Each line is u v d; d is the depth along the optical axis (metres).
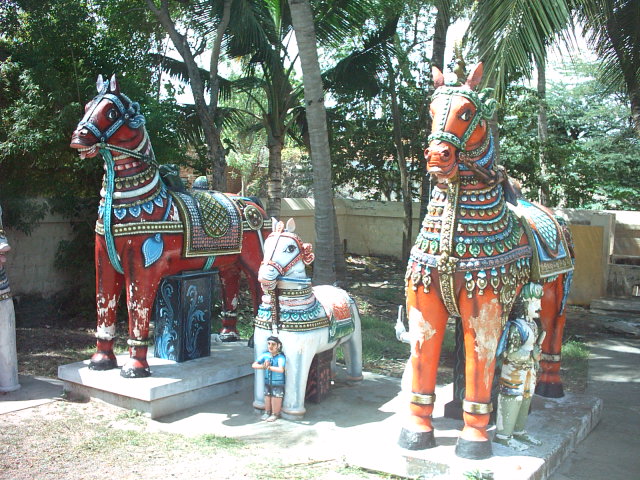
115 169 4.95
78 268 8.79
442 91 3.53
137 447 4.21
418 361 3.80
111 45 8.94
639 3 8.20
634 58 8.89
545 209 4.64
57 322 8.14
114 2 10.07
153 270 5.02
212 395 5.33
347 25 10.73
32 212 8.10
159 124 8.58
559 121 19.92
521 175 14.38
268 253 4.72
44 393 5.35
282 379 4.80
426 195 13.49
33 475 3.73
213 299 8.98
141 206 4.98
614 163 18.33
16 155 8.28
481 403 3.65
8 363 5.32
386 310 10.10
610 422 5.05
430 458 3.65
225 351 6.00
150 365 5.42
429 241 3.71
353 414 4.94
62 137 7.93
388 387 5.66
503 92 6.11
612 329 9.18
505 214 3.74
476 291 3.57
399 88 14.02
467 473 3.49
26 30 8.55
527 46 5.80
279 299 4.81
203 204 5.46
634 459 4.22
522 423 4.00
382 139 14.30
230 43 10.39
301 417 4.82
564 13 5.68
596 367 7.10
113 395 5.03
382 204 15.95
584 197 16.78
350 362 5.71
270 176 11.60
